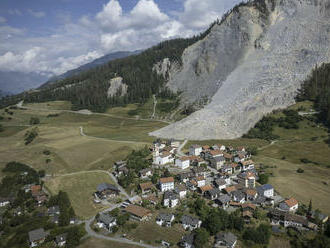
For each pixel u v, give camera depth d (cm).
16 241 8756
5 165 15400
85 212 10069
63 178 13288
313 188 11288
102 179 13000
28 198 11669
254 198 10319
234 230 8512
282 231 8412
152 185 11506
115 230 8688
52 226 9275
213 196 10431
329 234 8006
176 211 9775
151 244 8044
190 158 14400
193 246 7694
